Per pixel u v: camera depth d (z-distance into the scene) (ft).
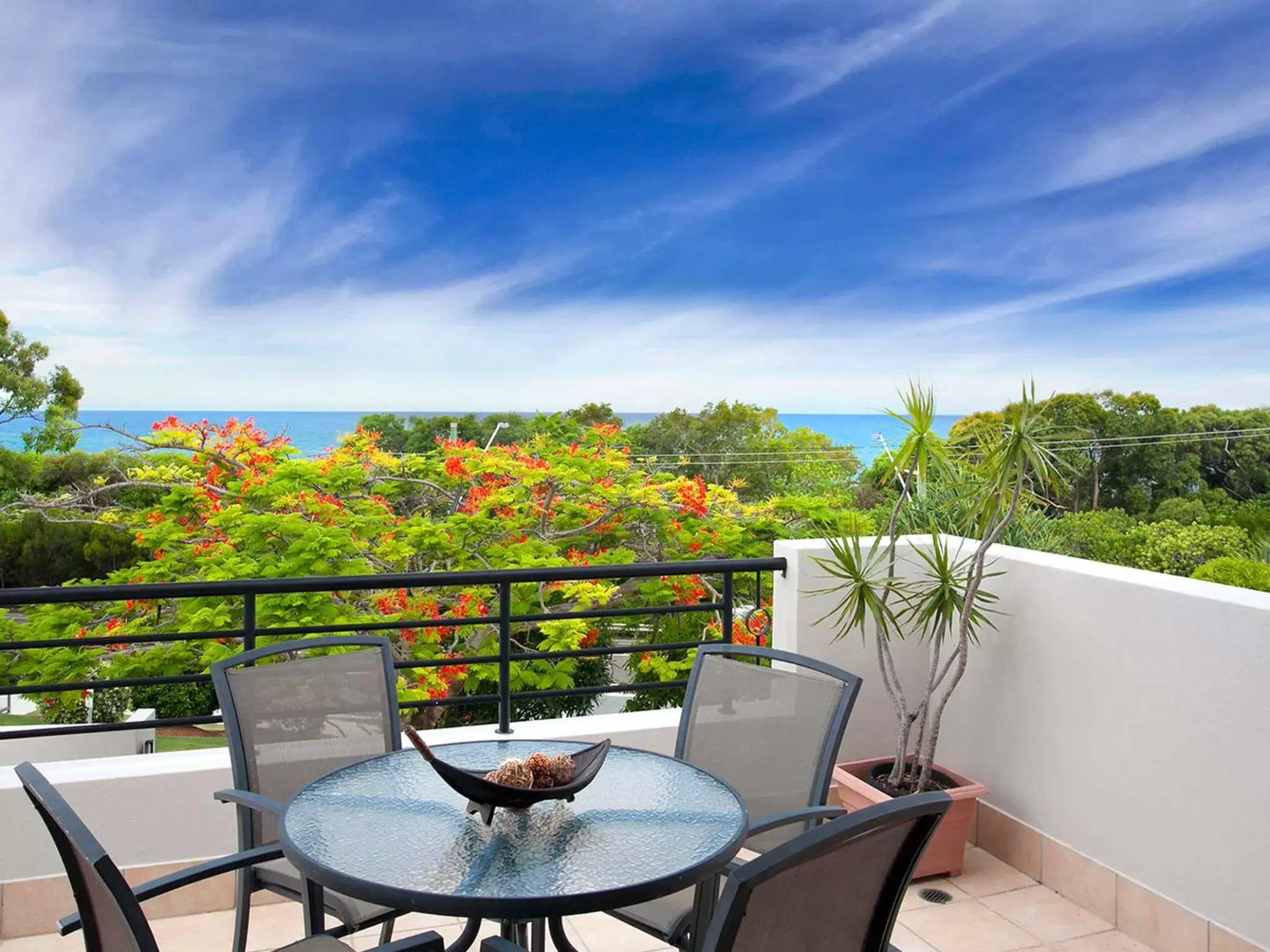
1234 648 8.93
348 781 7.25
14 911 9.59
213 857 10.19
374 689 8.63
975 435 10.95
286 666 8.24
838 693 7.95
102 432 36.91
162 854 10.04
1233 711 8.94
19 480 46.29
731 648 8.73
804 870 4.33
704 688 8.72
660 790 7.11
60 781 9.71
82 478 46.73
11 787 9.57
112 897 4.49
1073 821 10.66
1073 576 10.62
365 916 7.33
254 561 25.22
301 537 25.45
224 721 7.77
